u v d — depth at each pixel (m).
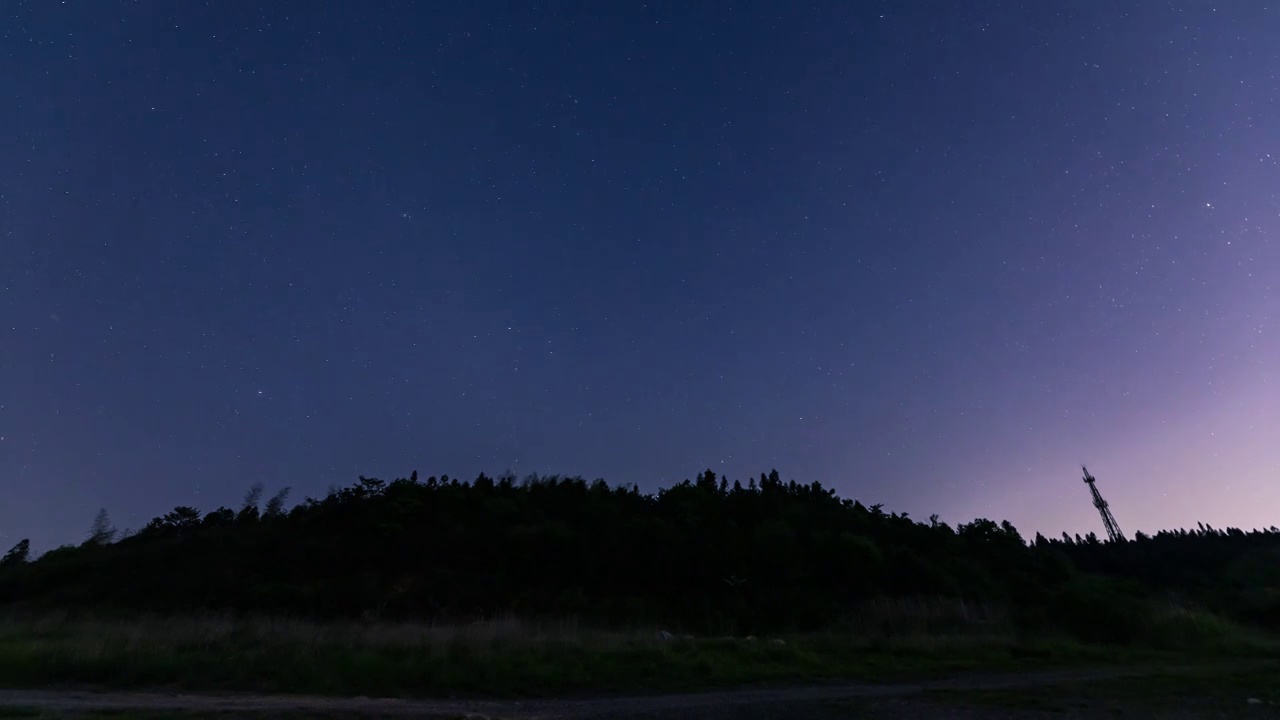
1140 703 12.65
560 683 14.71
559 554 40.56
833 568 39.97
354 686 13.96
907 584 38.94
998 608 30.75
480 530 44.50
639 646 18.89
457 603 34.09
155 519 53.41
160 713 10.51
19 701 11.73
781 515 48.56
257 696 12.82
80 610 33.25
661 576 37.75
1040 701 12.84
